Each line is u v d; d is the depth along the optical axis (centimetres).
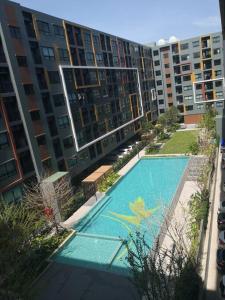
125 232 3256
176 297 1559
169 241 2755
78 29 5022
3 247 2012
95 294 2222
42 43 4078
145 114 8100
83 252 2855
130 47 7244
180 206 3550
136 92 7450
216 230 2752
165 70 8956
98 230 3378
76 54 4881
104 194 4294
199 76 8581
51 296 2267
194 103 8850
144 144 6881
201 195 3183
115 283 2319
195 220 2859
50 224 3347
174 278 1548
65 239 3080
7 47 3438
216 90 8494
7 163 3353
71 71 4697
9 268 1864
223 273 2167
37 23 4000
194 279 1762
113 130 6081
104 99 5791
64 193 3594
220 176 4016
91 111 5291
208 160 4334
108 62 6044
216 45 8144
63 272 2544
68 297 2231
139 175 5056
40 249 2817
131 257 1459
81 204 4022
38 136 3841
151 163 5638
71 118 4553
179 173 4906
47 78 4109
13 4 3575
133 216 3622
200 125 6662
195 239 2514
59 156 4303
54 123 4225
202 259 2327
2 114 3322
